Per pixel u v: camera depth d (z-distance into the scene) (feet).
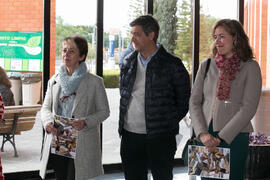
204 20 19.76
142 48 10.96
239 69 9.79
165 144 11.08
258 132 19.01
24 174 16.66
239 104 9.79
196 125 9.96
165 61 10.99
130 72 11.23
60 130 11.20
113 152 18.45
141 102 11.03
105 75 18.01
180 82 10.95
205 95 10.18
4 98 15.89
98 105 11.66
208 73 10.19
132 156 11.33
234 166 9.77
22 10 16.37
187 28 19.49
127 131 11.30
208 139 9.63
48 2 16.66
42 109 11.85
